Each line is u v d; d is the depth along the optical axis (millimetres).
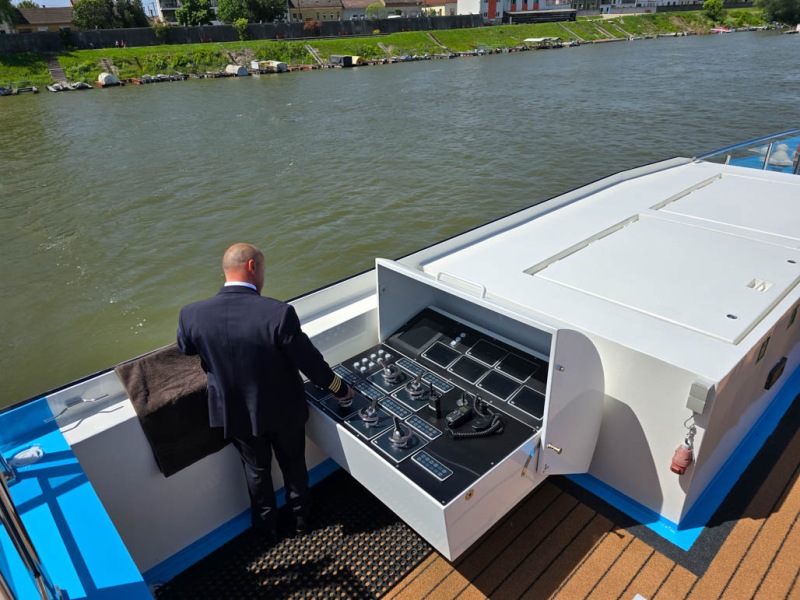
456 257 3146
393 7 81125
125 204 14312
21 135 24016
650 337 2211
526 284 2730
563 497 2545
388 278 2617
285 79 43500
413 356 2652
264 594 2176
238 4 63625
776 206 3725
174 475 2238
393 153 18031
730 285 2611
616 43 65688
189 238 12148
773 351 2512
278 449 2221
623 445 2391
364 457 2125
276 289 10070
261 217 13086
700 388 1929
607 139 18234
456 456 2025
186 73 48250
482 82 35062
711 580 2135
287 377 2078
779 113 20656
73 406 2068
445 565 2252
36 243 12258
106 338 8938
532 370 2375
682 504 2281
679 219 3582
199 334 1939
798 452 2668
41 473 1839
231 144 20469
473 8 74812
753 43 55250
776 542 2264
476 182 14672
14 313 9664
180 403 2113
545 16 76000
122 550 1600
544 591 2135
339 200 13875
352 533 2398
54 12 64688
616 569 2203
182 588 2211
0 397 7797
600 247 3150
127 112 29281
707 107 22438
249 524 2482
